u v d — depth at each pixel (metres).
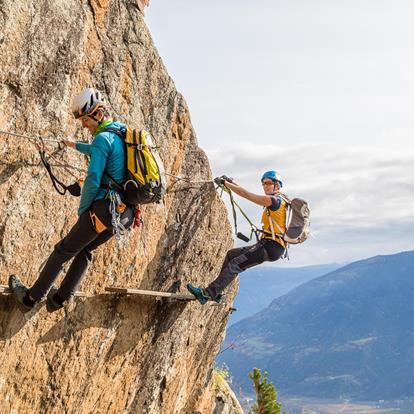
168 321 10.00
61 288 6.57
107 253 8.01
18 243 6.69
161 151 8.98
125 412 9.99
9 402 7.09
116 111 7.93
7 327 6.71
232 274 9.01
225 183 9.07
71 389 8.05
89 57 7.32
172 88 9.16
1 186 6.39
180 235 9.70
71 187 6.68
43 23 6.56
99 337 8.31
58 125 6.94
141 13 8.45
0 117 6.24
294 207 8.98
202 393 13.46
